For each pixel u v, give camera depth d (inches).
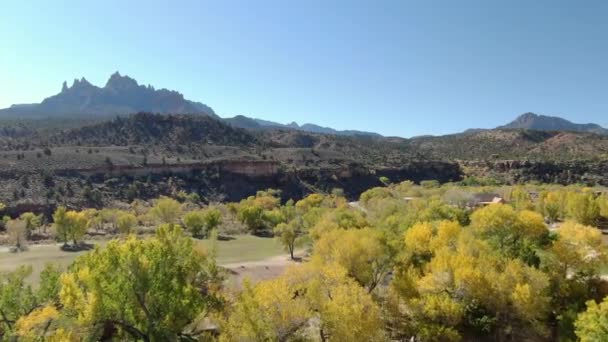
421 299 1263.5
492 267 1317.7
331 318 957.8
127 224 3444.9
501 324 1267.2
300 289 1109.1
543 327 1238.3
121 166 5383.9
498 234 1610.5
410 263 1524.4
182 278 1008.9
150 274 908.6
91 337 856.9
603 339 876.0
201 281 1159.6
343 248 1453.0
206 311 1035.3
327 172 6781.5
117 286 879.1
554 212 2957.7
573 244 1457.9
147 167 5600.4
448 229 1608.0
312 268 1194.6
